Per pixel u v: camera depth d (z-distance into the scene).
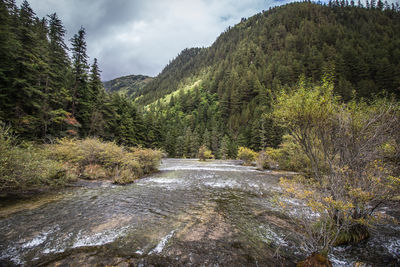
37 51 18.92
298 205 6.77
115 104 35.78
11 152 7.16
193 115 86.62
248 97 81.12
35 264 3.12
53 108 21.78
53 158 11.52
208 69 166.88
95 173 11.77
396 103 4.42
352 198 4.06
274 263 3.38
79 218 5.34
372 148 4.26
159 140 50.78
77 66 24.44
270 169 19.48
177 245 3.91
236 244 4.04
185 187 10.04
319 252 3.42
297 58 88.00
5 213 5.45
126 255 3.48
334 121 4.65
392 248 3.99
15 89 15.96
